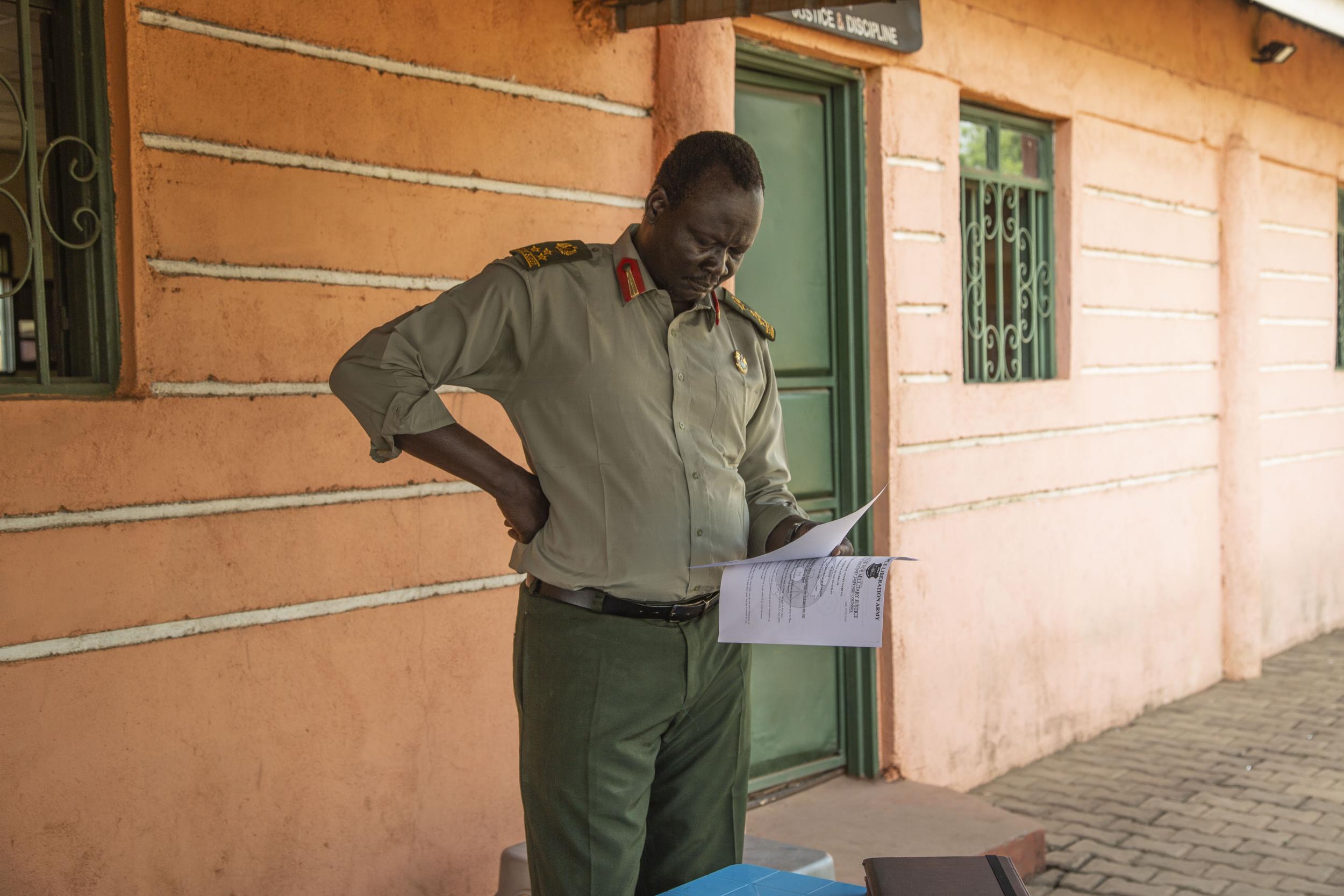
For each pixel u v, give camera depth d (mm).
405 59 3250
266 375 3004
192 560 2879
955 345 4973
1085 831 4621
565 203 3645
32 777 2645
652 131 3873
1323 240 8023
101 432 2719
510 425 3533
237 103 2934
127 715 2783
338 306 3137
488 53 3432
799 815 4285
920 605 4801
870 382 4664
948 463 4934
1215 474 6809
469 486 3424
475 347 2096
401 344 2035
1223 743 5746
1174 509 6449
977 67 5047
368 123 3180
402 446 2076
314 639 3105
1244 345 6781
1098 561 5871
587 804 2129
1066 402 5629
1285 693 6637
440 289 3354
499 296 2094
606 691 2121
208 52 2881
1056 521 5586
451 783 3404
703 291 2174
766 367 2428
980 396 5105
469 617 3434
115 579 2754
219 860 2947
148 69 2785
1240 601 6895
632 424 2117
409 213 3275
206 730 2914
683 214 2080
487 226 3453
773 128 4445
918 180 4773
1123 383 6047
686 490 2150
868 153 4648
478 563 3453
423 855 3344
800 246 4555
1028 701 5418
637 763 2172
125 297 2803
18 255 2738
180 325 2854
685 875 2363
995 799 4977
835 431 4695
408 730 3303
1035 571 5449
